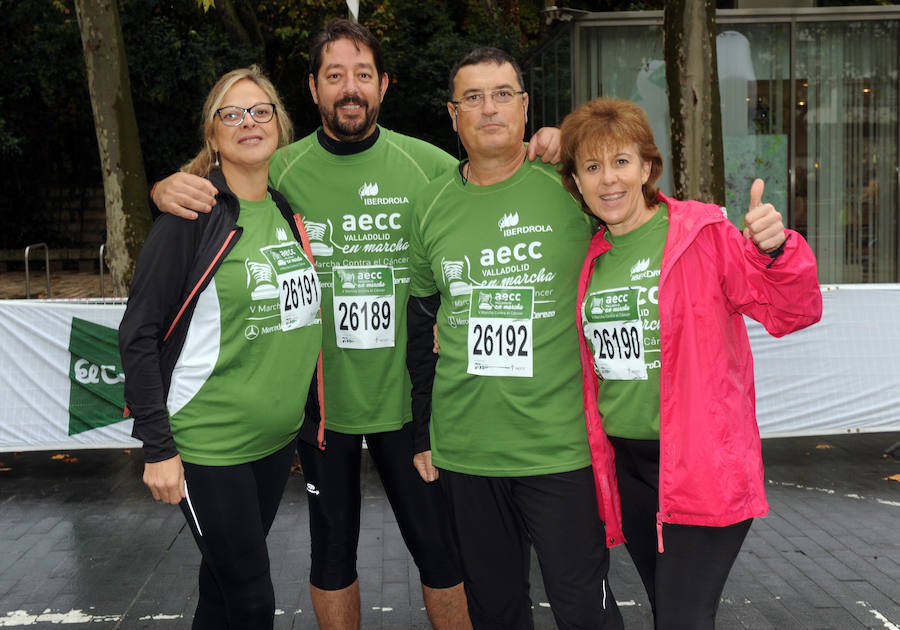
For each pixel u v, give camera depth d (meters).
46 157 20.34
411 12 19.20
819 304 2.27
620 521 2.54
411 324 2.90
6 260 19.56
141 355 2.44
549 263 2.57
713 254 2.31
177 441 2.55
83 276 18.75
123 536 4.75
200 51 17.23
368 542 4.63
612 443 2.51
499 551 2.70
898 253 11.20
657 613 2.30
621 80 10.43
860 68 10.89
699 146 7.34
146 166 19.34
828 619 3.64
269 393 2.60
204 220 2.53
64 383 5.71
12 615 3.79
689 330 2.28
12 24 18.02
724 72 10.85
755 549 4.45
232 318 2.54
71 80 18.25
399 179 3.03
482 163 2.63
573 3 18.36
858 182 11.12
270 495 2.75
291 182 3.05
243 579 2.59
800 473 5.80
